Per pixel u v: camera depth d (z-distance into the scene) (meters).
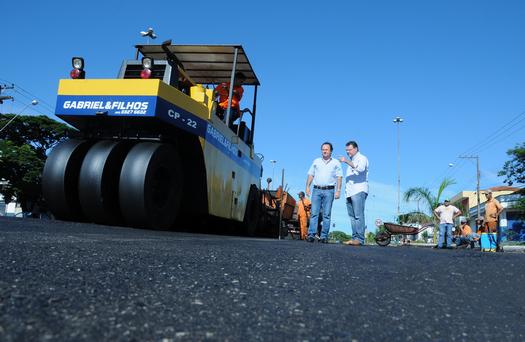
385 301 1.79
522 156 30.22
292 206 13.66
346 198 7.32
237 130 8.42
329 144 7.31
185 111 5.90
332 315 1.46
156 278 1.81
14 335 0.95
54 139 35.00
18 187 30.08
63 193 5.45
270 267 2.47
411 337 1.31
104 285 1.56
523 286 2.42
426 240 33.00
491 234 12.28
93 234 3.66
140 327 1.12
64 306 1.23
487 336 1.41
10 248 2.19
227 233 9.34
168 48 7.90
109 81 5.48
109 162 5.44
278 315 1.39
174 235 4.90
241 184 8.59
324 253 3.65
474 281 2.49
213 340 1.08
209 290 1.68
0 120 33.34
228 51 7.98
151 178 5.35
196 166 6.49
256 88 9.64
